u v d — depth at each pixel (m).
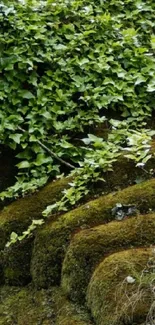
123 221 3.51
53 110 4.27
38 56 4.39
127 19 4.87
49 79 4.37
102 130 4.32
